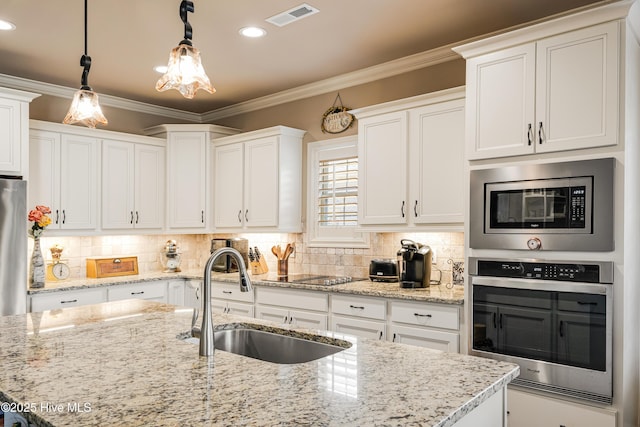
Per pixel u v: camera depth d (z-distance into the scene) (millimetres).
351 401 1214
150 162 4805
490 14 3023
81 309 2541
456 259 3562
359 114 3750
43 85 4391
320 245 4406
